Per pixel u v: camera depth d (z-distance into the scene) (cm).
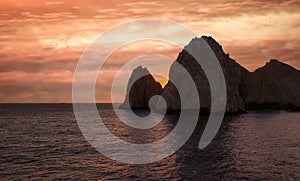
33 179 2595
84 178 2628
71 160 3388
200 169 2875
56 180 2564
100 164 3172
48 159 3450
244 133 5781
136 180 2548
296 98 14512
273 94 14312
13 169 2955
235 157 3431
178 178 2580
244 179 2520
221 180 2500
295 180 2491
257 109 13738
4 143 4769
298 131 6072
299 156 3475
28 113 14975
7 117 11738
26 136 5731
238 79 12838
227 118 9406
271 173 2703
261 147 4125
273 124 7519
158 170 2875
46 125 8281
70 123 9050
